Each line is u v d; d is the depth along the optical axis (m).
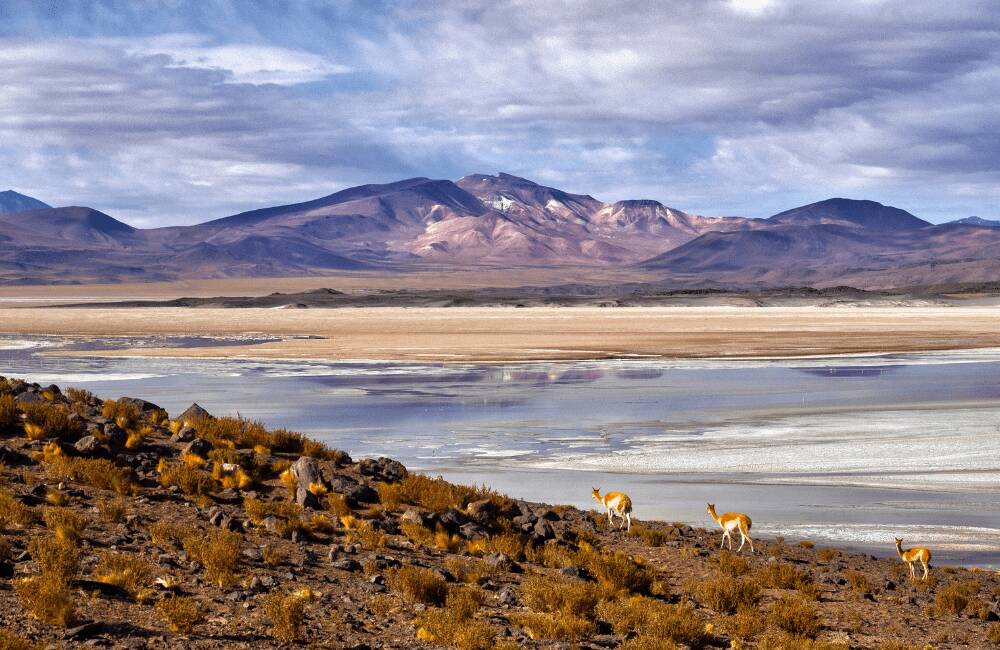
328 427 45.28
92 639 10.41
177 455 21.89
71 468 18.42
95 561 13.51
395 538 18.17
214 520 16.92
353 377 71.19
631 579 16.48
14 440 20.38
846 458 36.62
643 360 86.75
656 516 27.02
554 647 12.05
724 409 51.62
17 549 13.41
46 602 10.84
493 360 86.62
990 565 22.61
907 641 14.57
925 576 19.70
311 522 17.92
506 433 43.41
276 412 50.69
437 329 139.50
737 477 33.16
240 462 21.91
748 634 13.95
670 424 46.09
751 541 21.64
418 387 64.00
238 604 12.55
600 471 34.28
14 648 9.69
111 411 24.67
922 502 29.23
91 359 87.69
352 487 20.88
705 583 16.91
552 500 28.98
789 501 29.28
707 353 93.56
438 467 34.94
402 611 13.42
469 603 13.66
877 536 25.14
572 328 140.88
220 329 142.62
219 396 57.91
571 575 16.80
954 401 54.25
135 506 17.31
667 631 13.18
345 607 13.24
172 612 11.16
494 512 21.06
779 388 62.34
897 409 50.88
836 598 17.36
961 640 14.86
